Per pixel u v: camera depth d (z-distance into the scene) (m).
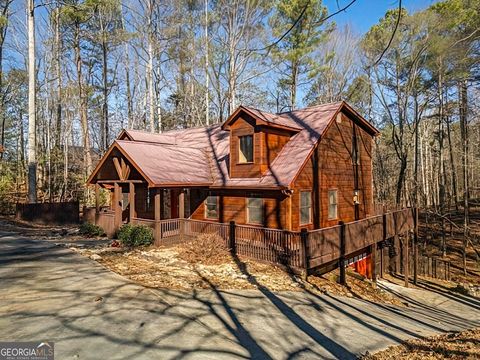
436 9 18.31
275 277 10.07
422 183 33.00
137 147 15.07
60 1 22.70
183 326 6.24
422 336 7.85
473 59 18.02
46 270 9.46
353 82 30.12
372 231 13.98
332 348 6.13
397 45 21.73
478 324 11.24
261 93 34.34
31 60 20.67
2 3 26.77
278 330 6.62
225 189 14.93
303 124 15.51
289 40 25.09
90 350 5.13
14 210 24.81
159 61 28.92
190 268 10.30
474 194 37.19
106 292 7.76
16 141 44.44
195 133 20.92
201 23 27.11
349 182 16.78
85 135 28.86
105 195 27.62
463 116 22.53
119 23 29.58
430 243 22.41
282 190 12.47
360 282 12.76
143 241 13.14
